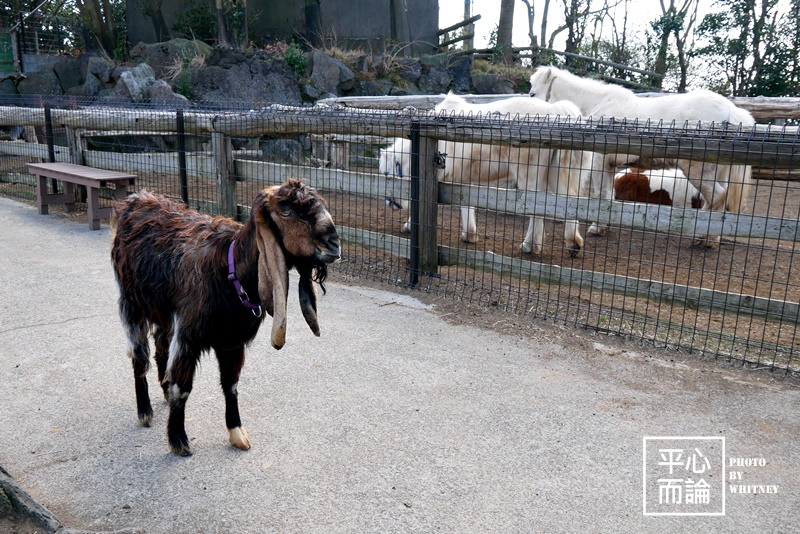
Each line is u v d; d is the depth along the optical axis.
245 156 13.31
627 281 5.08
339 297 6.02
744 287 6.34
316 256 2.77
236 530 2.82
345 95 18.80
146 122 8.69
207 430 3.66
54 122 10.25
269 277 2.83
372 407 3.94
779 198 11.28
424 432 3.66
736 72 20.44
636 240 8.27
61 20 24.92
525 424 3.76
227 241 3.06
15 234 8.30
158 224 3.38
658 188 8.41
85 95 17.95
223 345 3.17
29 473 3.22
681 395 4.12
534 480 3.23
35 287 6.11
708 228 4.73
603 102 8.20
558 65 23.66
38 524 2.66
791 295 6.07
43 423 3.70
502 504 3.03
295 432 3.64
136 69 16.50
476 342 4.97
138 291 3.32
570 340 4.99
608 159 7.87
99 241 7.96
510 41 23.66
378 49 22.27
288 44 20.98
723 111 7.27
